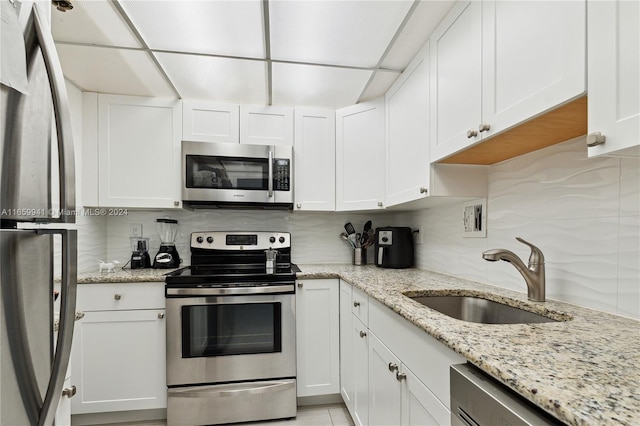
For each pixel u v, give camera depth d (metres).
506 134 1.01
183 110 2.13
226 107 2.18
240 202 2.13
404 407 1.05
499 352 0.64
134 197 2.06
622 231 0.90
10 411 0.58
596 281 0.97
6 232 0.57
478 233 1.55
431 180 1.46
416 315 0.93
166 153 2.10
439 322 0.86
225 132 2.17
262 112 2.21
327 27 1.39
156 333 1.82
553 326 0.82
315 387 1.95
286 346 1.87
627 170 0.89
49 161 0.68
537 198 1.21
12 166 0.58
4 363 0.57
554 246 1.13
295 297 1.92
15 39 0.57
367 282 1.56
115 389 1.78
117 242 2.32
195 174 2.08
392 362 1.15
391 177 1.95
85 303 1.77
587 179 1.01
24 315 0.61
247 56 1.62
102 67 1.73
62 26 1.37
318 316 1.97
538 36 0.83
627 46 0.61
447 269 1.84
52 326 0.69
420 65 1.56
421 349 0.93
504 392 0.58
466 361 0.73
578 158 1.04
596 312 0.95
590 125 0.68
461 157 1.33
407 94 1.71
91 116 2.02
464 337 0.73
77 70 1.76
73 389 0.92
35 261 0.64
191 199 2.07
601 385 0.50
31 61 0.62
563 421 0.43
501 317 1.21
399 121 1.82
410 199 1.67
